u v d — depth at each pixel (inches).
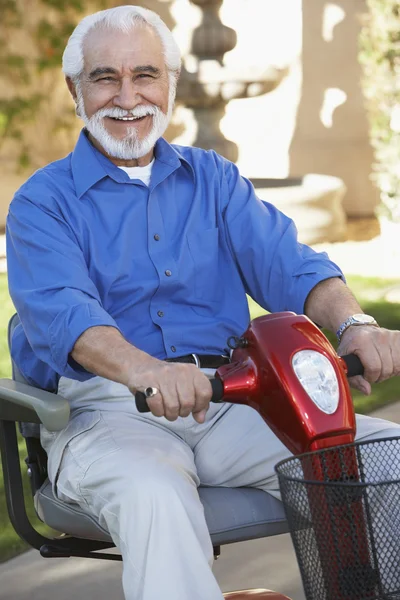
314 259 110.4
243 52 439.5
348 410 79.0
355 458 77.5
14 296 100.9
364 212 434.6
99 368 90.7
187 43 357.4
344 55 426.9
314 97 435.5
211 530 90.0
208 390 80.4
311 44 431.8
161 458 89.6
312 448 78.3
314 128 437.7
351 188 435.8
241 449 97.9
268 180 395.5
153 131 108.1
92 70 106.1
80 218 105.5
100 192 107.2
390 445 82.9
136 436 94.7
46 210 104.3
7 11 422.3
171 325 107.7
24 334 105.5
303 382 79.0
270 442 97.3
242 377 81.2
